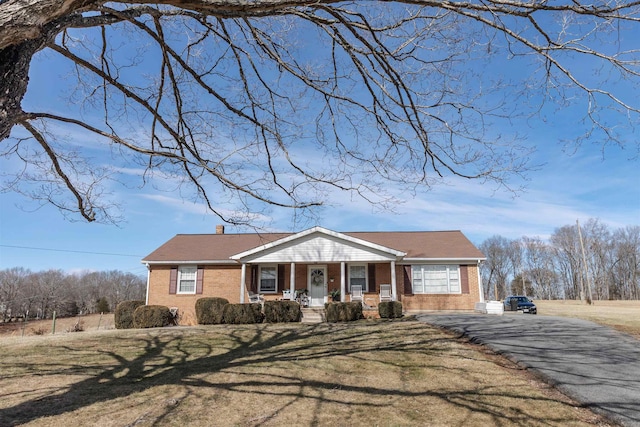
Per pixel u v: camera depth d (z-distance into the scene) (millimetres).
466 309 18562
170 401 5484
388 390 6000
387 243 21203
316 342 10047
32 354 8844
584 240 61750
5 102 2896
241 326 13836
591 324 12531
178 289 19578
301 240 18281
